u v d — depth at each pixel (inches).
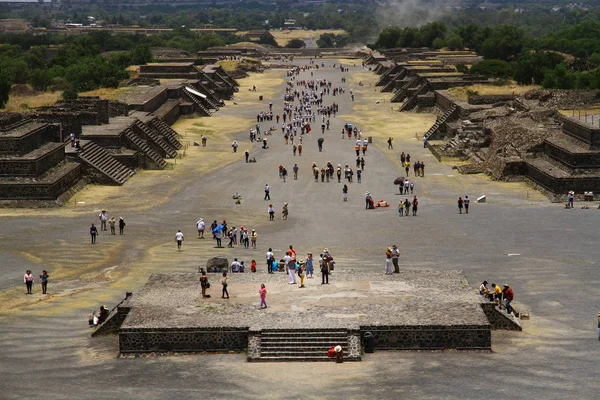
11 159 5792.3
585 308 3528.5
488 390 2753.4
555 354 3048.7
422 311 3294.8
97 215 5511.8
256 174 6870.1
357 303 3408.0
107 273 4229.8
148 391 2812.5
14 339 3351.4
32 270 4328.3
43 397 2778.1
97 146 6835.6
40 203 5713.6
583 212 5383.9
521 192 6112.2
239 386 2839.6
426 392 2751.0
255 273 3890.3
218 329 3166.8
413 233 4921.3
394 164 7268.7
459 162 7283.5
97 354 3181.6
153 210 5649.6
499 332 3304.6
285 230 5098.4
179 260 4431.6
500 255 4352.9
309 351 3100.4
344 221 5315.0
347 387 2810.0
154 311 3351.4
